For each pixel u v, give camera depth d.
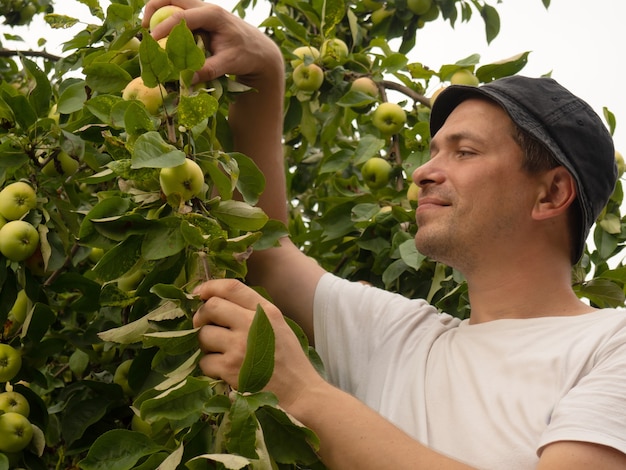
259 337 1.72
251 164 2.27
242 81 2.56
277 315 1.90
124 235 1.99
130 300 2.04
